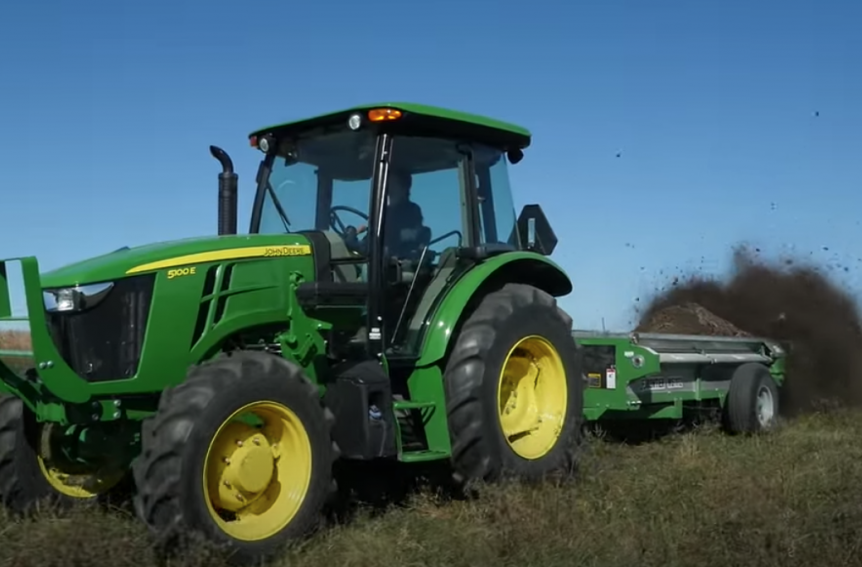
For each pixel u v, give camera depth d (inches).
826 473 246.4
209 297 209.0
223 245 214.1
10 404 214.1
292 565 183.9
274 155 258.7
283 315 219.3
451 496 234.8
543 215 276.4
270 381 195.3
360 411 210.1
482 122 254.2
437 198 248.2
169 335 201.9
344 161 243.6
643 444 314.3
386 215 233.1
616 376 304.0
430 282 244.2
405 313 237.5
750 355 369.7
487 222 263.0
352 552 186.9
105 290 198.2
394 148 237.6
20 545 178.1
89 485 222.2
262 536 190.5
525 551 186.9
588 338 309.6
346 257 230.2
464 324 240.8
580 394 259.4
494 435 233.8
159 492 179.0
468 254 248.2
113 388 193.5
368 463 247.8
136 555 175.5
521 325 244.4
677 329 414.6
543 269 267.1
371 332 225.1
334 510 214.8
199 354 206.4
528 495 222.5
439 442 232.8
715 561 183.0
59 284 198.5
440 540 194.4
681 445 298.4
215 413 184.7
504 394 249.9
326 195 245.0
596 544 191.2
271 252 219.5
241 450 193.6
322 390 217.6
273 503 198.4
